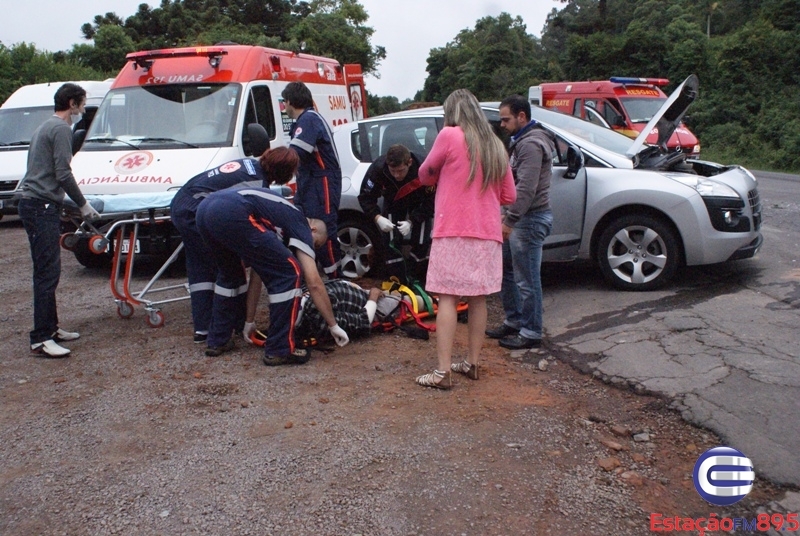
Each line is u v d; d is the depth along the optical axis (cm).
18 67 2200
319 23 4803
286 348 503
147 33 4359
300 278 514
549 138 495
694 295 610
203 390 462
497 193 443
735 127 2792
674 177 630
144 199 571
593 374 467
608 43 3494
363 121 750
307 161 613
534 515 317
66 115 523
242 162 537
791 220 977
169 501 335
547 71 4528
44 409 441
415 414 418
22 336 587
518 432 392
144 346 555
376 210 612
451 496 332
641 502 326
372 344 547
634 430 391
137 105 835
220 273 519
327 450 377
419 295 591
